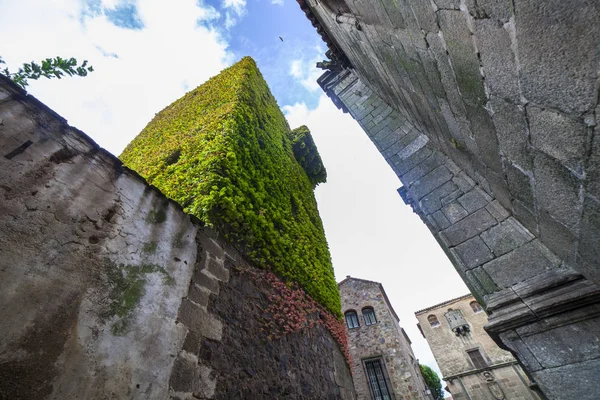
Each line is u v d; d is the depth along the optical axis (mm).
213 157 3943
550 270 2420
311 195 8109
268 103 8125
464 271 2943
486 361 15875
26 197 1607
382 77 4238
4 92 1754
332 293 5918
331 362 4711
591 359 1920
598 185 1174
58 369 1410
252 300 3283
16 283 1398
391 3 2020
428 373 24922
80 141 2102
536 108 1276
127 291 1941
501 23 1145
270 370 3045
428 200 3721
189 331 2264
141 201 2393
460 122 2324
